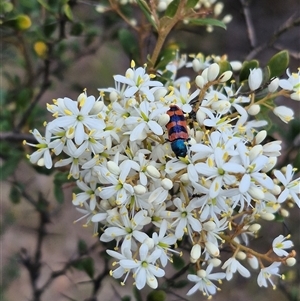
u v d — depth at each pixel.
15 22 0.13
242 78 0.11
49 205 0.15
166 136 0.09
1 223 0.22
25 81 0.17
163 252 0.09
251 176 0.08
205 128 0.09
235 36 0.24
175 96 0.09
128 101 0.09
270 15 0.25
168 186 0.08
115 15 0.16
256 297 0.23
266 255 0.09
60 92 0.23
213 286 0.10
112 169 0.08
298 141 0.13
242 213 0.09
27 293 0.23
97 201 0.10
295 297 0.16
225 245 0.11
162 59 0.11
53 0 0.13
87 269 0.13
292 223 0.21
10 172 0.14
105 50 0.25
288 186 0.09
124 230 0.09
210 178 0.08
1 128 0.14
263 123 0.09
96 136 0.09
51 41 0.14
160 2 0.12
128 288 0.22
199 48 0.23
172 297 0.20
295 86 0.09
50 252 0.24
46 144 0.09
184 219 0.09
